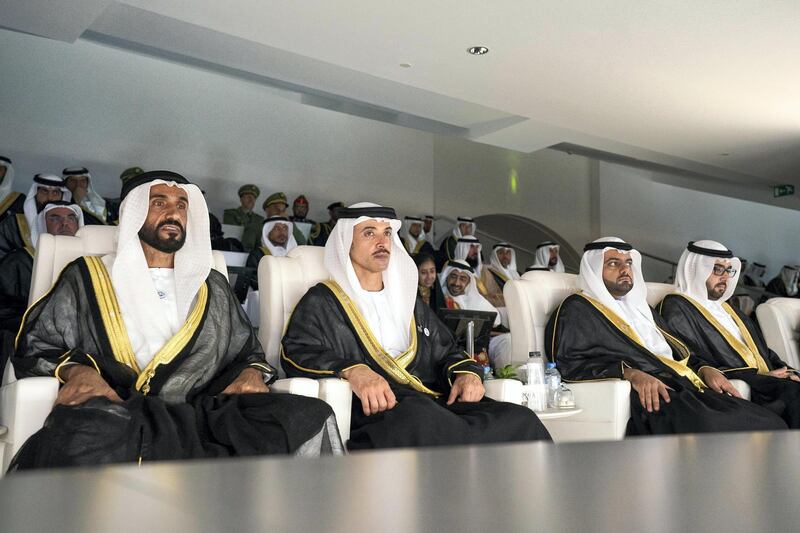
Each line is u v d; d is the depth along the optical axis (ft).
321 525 0.62
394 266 11.34
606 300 13.70
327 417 8.09
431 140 37.70
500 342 15.96
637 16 16.21
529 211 40.29
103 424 7.36
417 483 0.76
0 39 28.14
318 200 34.42
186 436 7.77
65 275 9.16
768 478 0.76
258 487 0.74
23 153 28.22
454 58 18.75
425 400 9.65
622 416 12.09
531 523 0.63
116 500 0.68
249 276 19.60
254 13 16.67
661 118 22.82
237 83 32.71
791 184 33.91
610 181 42.80
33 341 8.63
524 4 15.85
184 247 9.72
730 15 16.05
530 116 22.91
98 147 29.60
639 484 0.75
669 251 44.29
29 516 0.63
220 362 9.37
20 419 7.69
